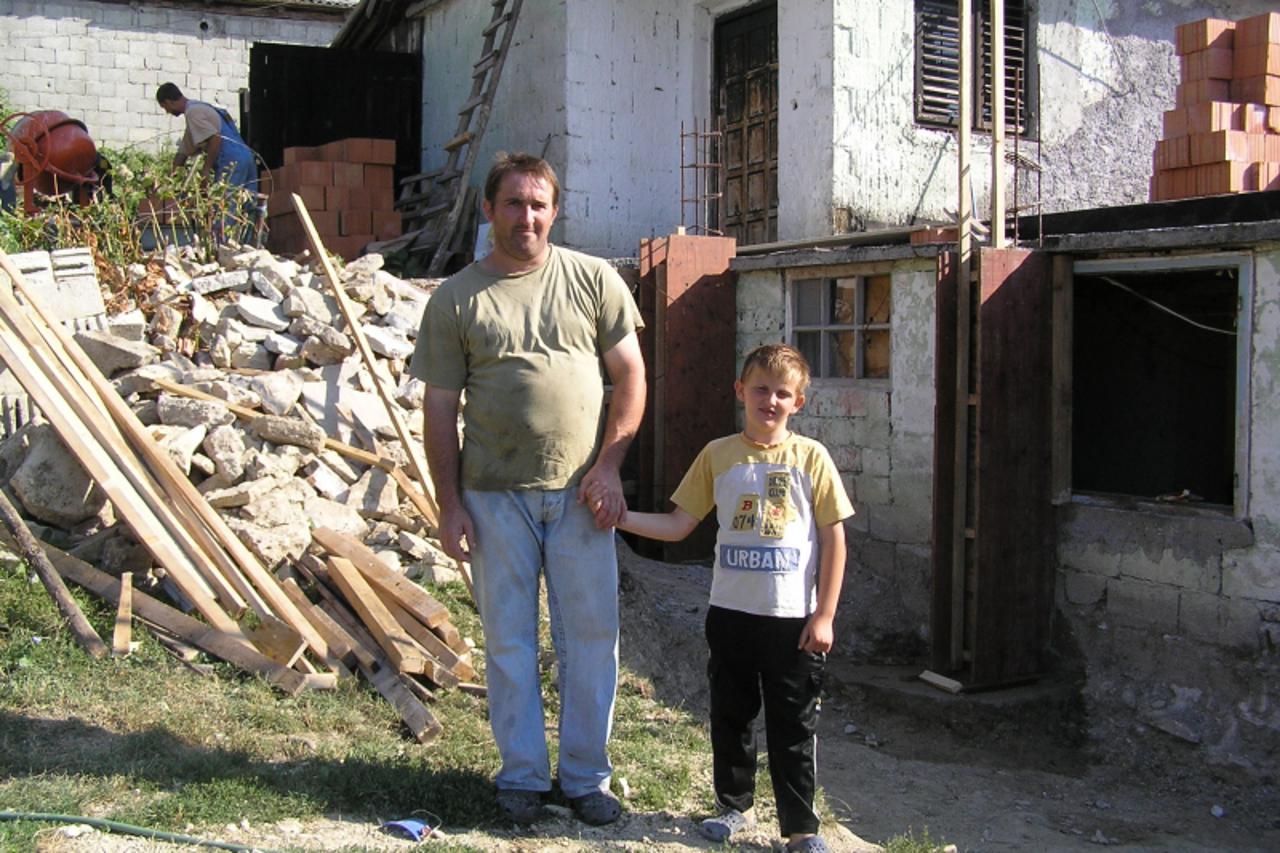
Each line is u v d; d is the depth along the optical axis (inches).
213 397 296.7
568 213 458.6
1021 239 326.3
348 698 220.4
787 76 422.6
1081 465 358.3
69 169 467.5
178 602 247.6
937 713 288.8
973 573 296.5
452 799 180.4
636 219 475.5
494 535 173.5
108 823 162.1
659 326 377.7
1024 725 289.1
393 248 474.6
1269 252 263.9
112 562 254.1
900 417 334.0
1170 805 262.2
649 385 384.5
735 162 470.0
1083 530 302.5
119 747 187.8
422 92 585.3
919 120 424.5
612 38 466.0
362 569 258.8
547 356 170.9
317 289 349.7
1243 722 265.9
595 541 176.2
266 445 292.4
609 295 175.2
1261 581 265.0
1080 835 237.0
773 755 177.5
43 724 194.2
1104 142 467.5
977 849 220.8
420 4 575.2
